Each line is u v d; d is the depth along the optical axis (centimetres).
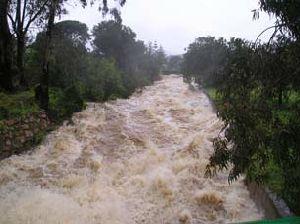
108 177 1234
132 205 1062
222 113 789
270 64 759
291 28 744
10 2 1817
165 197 1093
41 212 965
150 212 1034
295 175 805
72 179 1181
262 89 770
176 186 1147
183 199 1083
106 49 3422
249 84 785
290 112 795
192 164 1273
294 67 739
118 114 1992
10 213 954
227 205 1034
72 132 1628
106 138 1619
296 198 846
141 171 1298
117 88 2441
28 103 1633
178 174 1217
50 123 1644
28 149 1437
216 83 859
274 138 742
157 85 3262
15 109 1508
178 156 1405
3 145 1316
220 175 1198
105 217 991
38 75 2012
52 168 1292
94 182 1185
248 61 779
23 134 1438
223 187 1131
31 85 1998
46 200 1023
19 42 1931
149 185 1152
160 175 1198
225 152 813
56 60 1989
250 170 828
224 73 818
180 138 1647
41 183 1173
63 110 1766
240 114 762
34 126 1516
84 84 2180
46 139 1534
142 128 1800
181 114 2070
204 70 2767
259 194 993
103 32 3428
